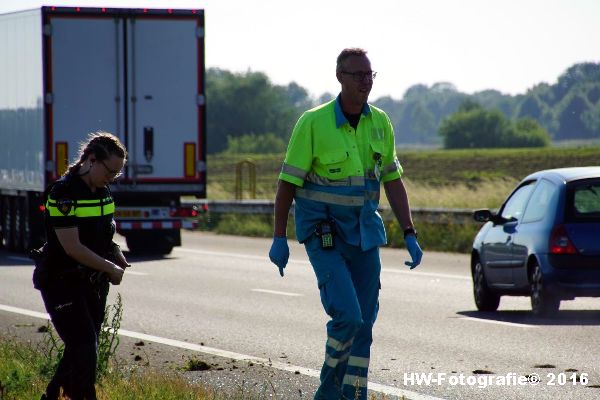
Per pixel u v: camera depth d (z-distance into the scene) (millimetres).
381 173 21484
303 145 20625
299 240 20875
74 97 62938
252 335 34562
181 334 34906
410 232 21297
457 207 81875
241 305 42438
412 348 31562
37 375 24703
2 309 41625
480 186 89750
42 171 63031
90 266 19734
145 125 63656
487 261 40188
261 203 90250
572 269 36281
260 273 55406
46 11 62625
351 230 20672
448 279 51469
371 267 20844
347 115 20797
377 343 32500
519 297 44750
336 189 20641
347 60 20562
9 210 70562
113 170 19875
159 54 63656
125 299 44562
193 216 66000
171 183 64000
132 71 63438
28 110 65375
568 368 28016
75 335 19922
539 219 37781
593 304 41812
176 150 64062
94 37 63062
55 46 62812
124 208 65000
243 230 87312
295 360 29953
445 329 35188
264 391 24078
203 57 64062
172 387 23484
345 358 20156
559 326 35219
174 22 63719
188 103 64125
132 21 63312
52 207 19656
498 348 31234
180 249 72125
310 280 51875
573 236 36438
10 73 68875
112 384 23656
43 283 19953
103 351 25062
